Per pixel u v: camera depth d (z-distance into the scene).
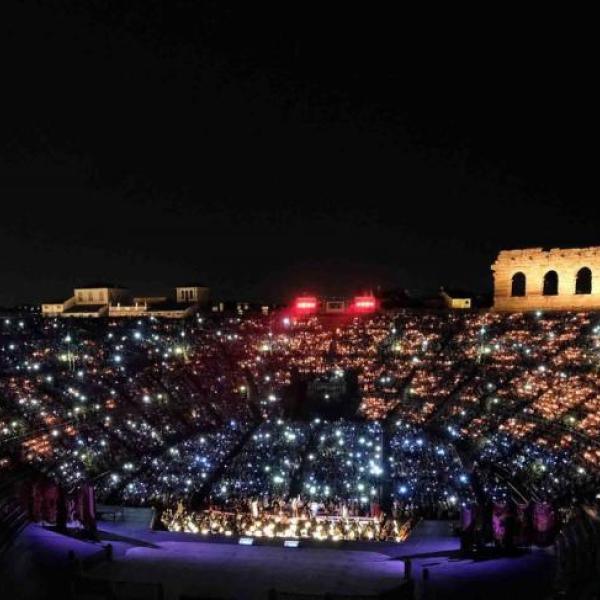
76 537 35.72
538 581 27.83
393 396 77.44
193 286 118.00
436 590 27.39
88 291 115.19
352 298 105.88
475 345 79.06
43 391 60.09
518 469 52.28
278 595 24.38
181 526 42.50
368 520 43.06
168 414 69.44
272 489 50.66
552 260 77.12
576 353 67.06
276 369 85.62
